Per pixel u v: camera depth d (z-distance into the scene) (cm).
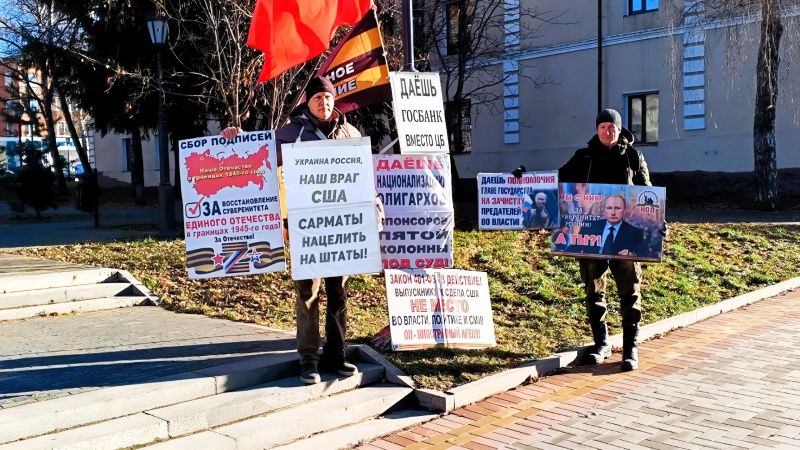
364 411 541
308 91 567
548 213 666
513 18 2564
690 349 719
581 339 729
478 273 690
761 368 645
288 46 659
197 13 1498
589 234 664
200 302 834
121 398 476
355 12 666
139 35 1780
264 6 655
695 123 2134
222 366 559
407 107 620
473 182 2770
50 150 3097
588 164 682
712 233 1349
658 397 573
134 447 448
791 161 1962
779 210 1811
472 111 2741
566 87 2456
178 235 1371
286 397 532
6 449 412
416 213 641
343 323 582
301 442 493
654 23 2198
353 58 657
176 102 1881
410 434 512
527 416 539
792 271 1123
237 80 1140
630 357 652
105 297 846
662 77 2203
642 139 2300
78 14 1959
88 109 2128
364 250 559
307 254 542
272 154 548
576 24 2405
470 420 536
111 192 3269
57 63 2284
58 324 734
